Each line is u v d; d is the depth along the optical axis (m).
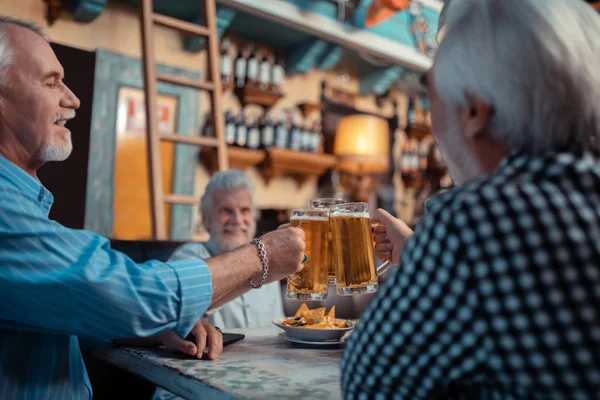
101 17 3.55
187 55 3.95
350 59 4.75
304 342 1.14
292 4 3.80
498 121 0.57
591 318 0.45
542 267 0.46
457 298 0.50
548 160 0.53
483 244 0.49
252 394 0.72
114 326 0.83
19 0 3.22
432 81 0.65
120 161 3.61
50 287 0.79
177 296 0.88
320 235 1.07
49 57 1.03
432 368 0.53
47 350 0.95
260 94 4.20
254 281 1.05
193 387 0.81
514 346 0.47
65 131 1.07
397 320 0.54
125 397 1.51
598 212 0.49
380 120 5.03
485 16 0.58
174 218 3.83
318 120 4.77
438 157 5.60
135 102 3.67
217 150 3.12
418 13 4.62
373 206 5.08
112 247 1.89
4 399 0.87
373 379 0.56
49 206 0.99
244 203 2.25
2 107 0.98
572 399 0.45
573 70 0.53
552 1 0.56
